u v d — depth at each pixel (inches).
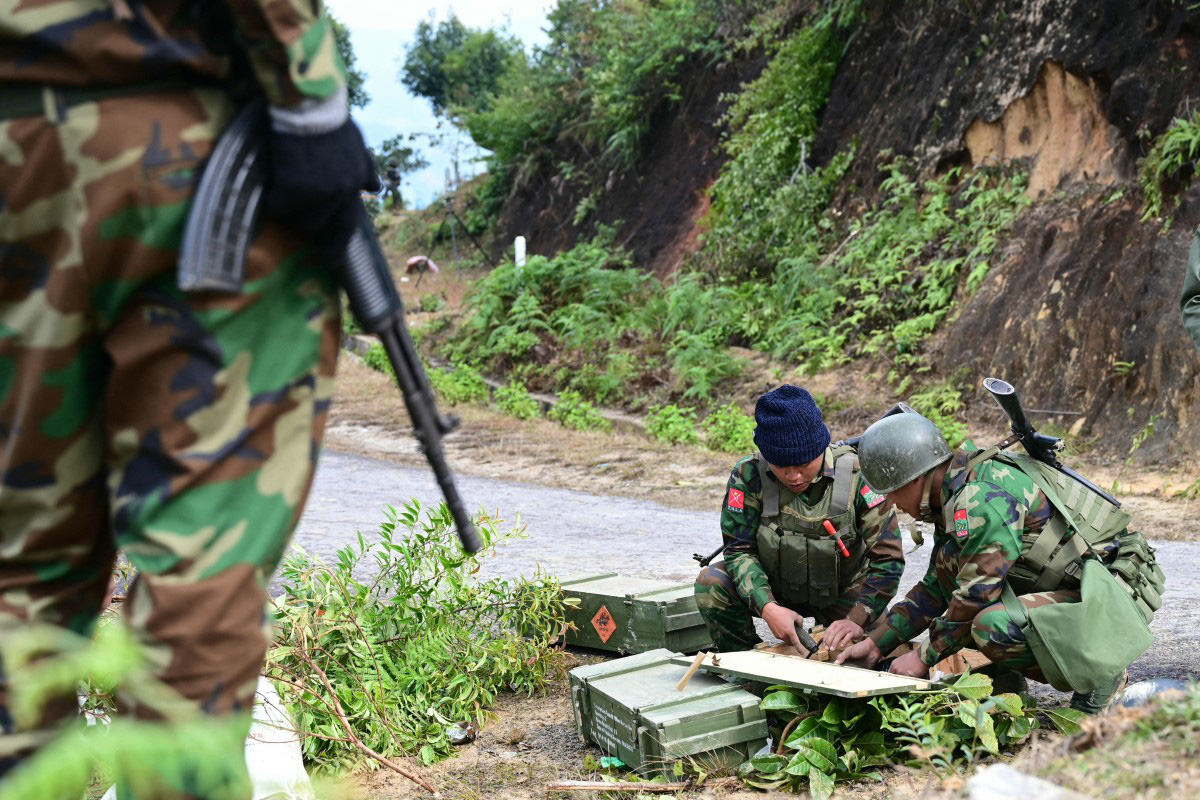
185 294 61.1
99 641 37.8
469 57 1652.3
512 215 1085.8
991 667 135.0
